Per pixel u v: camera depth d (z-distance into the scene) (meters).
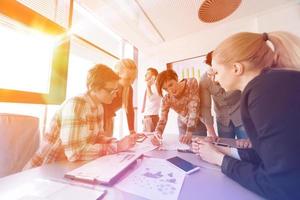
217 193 0.41
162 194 0.41
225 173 0.51
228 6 1.68
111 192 0.42
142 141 1.13
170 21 1.93
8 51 1.09
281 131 0.33
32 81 1.23
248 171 0.43
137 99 2.73
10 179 0.50
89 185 0.45
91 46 1.89
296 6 1.68
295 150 0.31
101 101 1.02
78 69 1.75
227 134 1.49
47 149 0.80
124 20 1.86
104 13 1.71
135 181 0.48
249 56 0.51
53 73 1.36
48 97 1.33
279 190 0.33
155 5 1.63
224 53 0.56
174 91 1.47
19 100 1.14
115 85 1.03
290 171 0.31
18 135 0.83
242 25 1.99
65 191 0.41
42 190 0.42
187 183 0.47
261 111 0.37
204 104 1.53
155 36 2.30
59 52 1.40
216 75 0.62
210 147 0.72
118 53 2.41
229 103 1.41
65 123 0.73
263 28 1.83
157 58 2.64
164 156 0.76
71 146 0.71
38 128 0.95
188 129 1.36
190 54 2.35
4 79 1.07
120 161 0.62
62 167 0.62
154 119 2.20
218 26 2.07
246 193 0.41
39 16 1.22
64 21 1.42
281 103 0.35
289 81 0.37
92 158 0.72
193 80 1.54
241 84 0.55
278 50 0.50
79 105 0.78
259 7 1.71
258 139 0.40
